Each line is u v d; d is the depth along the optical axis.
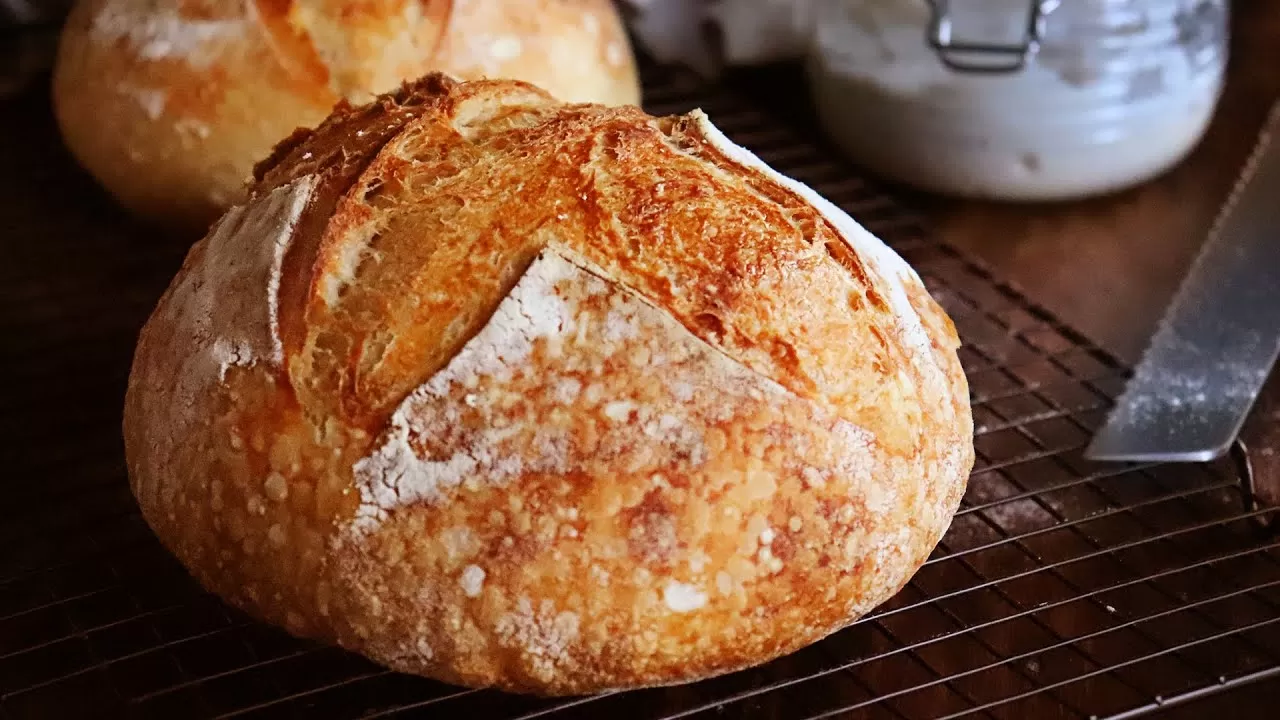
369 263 0.62
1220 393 0.71
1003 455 0.72
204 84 0.74
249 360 0.61
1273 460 0.71
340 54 0.74
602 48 0.79
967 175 0.85
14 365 0.75
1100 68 0.82
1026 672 0.64
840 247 0.63
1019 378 0.75
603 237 0.61
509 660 0.60
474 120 0.65
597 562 0.59
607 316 0.60
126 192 0.76
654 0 0.92
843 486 0.60
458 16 0.75
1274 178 0.73
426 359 0.60
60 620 0.65
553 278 0.61
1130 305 0.80
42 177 0.84
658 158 0.63
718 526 0.60
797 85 0.95
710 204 0.62
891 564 0.61
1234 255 0.72
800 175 0.85
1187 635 0.65
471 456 0.60
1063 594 0.67
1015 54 0.82
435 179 0.63
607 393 0.60
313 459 0.60
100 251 0.81
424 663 0.60
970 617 0.66
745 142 0.87
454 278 0.61
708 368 0.60
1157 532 0.69
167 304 0.65
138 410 0.64
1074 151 0.84
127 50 0.75
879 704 0.63
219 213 0.75
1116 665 0.62
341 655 0.65
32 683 0.63
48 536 0.68
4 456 0.71
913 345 0.63
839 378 0.61
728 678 0.64
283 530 0.60
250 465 0.61
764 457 0.60
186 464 0.62
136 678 0.64
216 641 0.65
